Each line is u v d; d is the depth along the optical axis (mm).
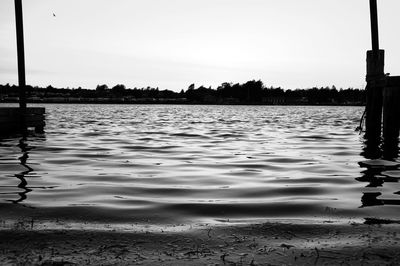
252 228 4660
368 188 7254
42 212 5375
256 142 16906
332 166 10062
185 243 4141
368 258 3727
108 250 3918
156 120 41031
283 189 7184
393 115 13453
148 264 3584
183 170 9414
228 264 3596
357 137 19391
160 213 5434
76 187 7227
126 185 7508
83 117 46844
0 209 5520
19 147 14164
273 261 3668
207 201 6195
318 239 4277
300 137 19578
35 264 3545
